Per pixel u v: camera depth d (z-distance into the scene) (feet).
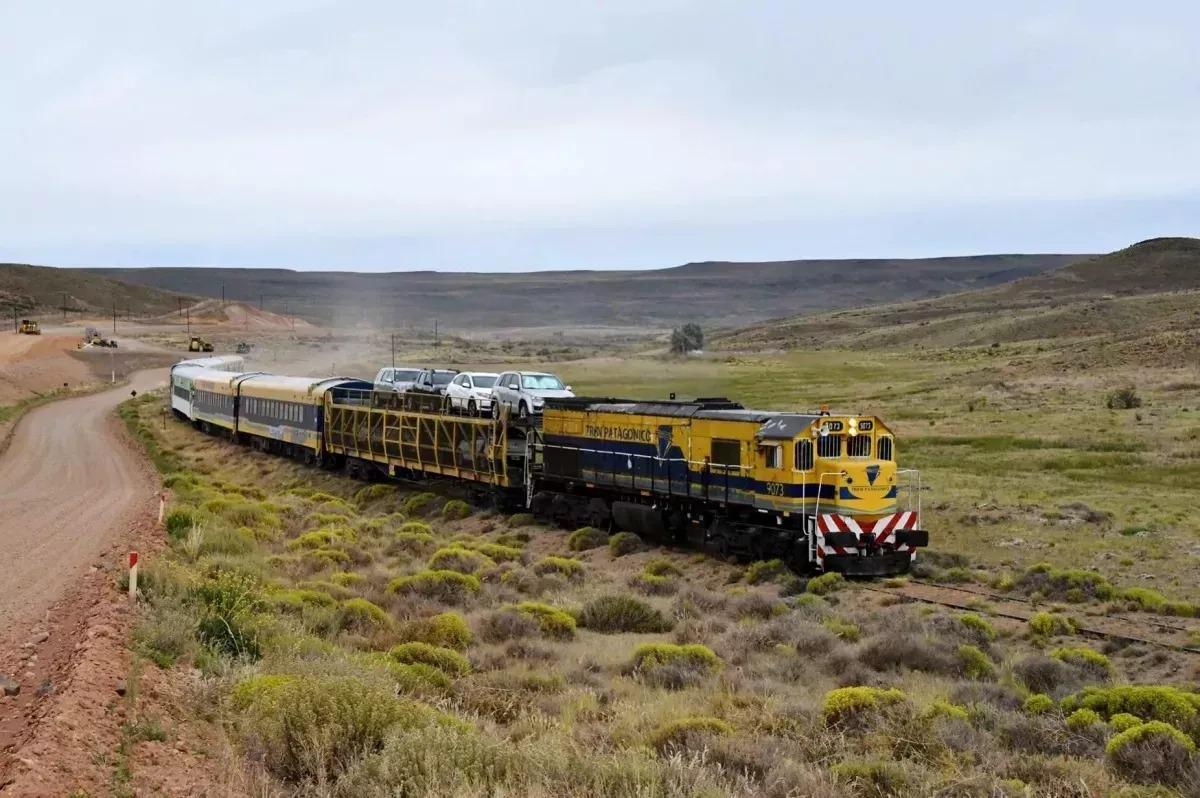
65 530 85.76
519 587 81.05
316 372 338.13
